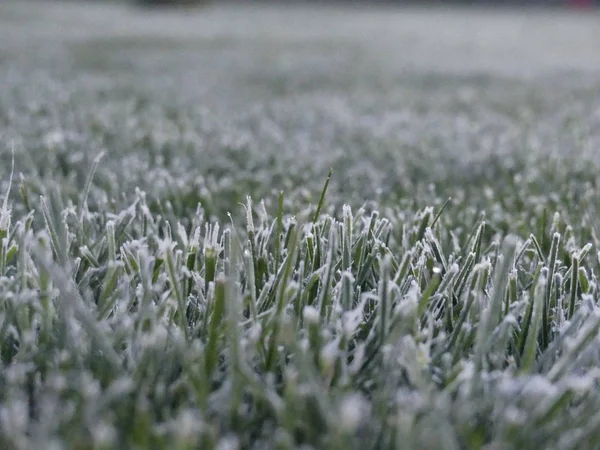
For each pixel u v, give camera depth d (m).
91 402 0.21
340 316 0.26
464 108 0.92
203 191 0.42
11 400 0.22
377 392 0.23
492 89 1.12
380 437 0.22
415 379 0.23
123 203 0.40
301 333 0.26
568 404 0.24
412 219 0.38
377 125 0.75
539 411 0.22
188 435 0.20
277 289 0.28
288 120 0.78
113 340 0.25
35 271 0.27
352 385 0.24
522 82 1.22
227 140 0.62
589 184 0.47
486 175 0.53
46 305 0.25
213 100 0.92
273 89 1.07
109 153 0.56
